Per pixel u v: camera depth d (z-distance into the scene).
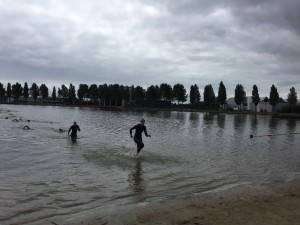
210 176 13.33
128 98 141.75
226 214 8.65
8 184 11.16
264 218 8.35
